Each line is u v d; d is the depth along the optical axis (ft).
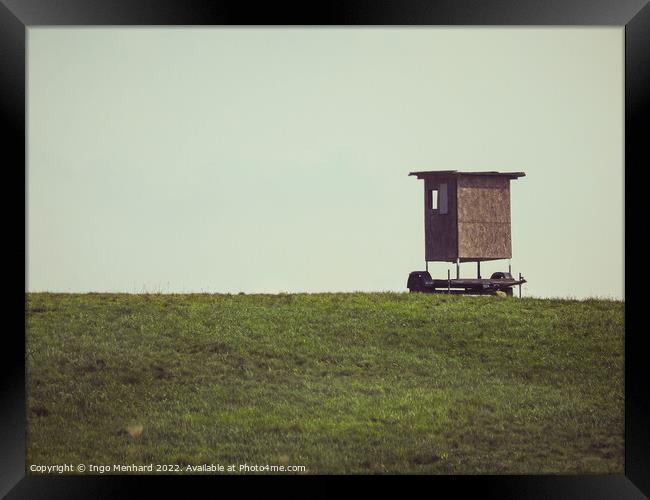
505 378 236.02
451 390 229.25
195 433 208.74
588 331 261.85
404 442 205.98
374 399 224.12
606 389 230.48
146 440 207.10
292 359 243.60
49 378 229.45
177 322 265.34
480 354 249.34
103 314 268.62
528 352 249.75
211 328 261.85
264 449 202.90
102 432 209.97
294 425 211.61
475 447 205.26
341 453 201.98
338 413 217.56
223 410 218.38
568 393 228.84
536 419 216.95
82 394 223.51
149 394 224.74
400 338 258.16
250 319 269.64
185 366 238.48
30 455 202.59
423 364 242.99
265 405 220.43
